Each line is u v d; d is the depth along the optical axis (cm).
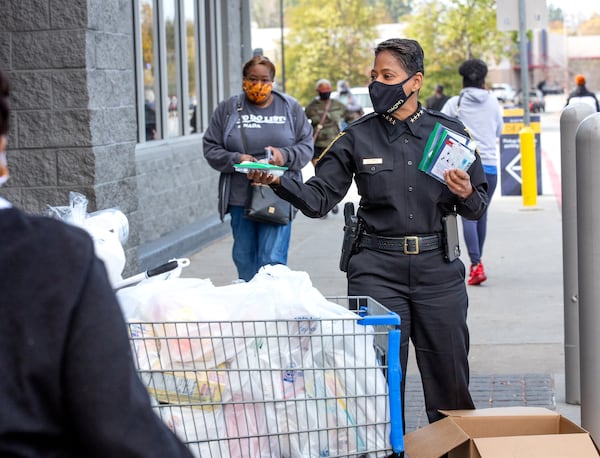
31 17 872
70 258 210
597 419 548
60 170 882
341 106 1645
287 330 427
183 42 1450
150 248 1194
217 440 420
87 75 872
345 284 1112
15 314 202
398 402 425
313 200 527
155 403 419
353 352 430
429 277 517
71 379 204
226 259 1292
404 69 512
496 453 445
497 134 1124
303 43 6347
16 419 199
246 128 812
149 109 1312
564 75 8519
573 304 663
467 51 5656
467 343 536
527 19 1753
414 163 515
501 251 1324
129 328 419
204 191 1500
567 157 652
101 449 205
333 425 427
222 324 424
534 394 696
